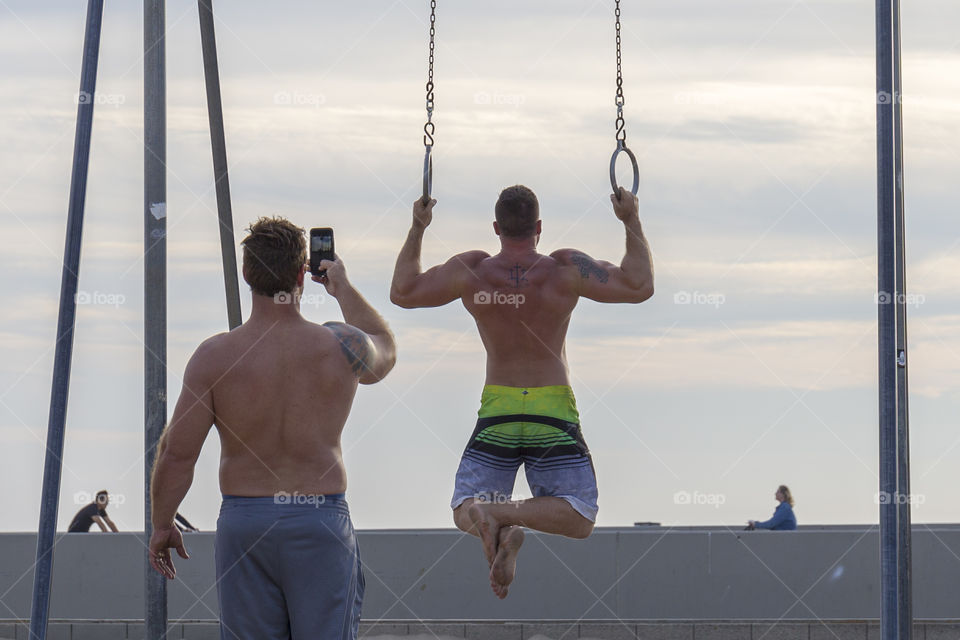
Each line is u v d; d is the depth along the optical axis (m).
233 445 8.36
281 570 8.27
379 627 20.97
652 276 9.70
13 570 21.42
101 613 21.39
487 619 20.98
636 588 21.02
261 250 8.36
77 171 11.93
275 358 8.31
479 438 9.92
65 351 11.75
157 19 13.20
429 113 10.20
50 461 11.64
